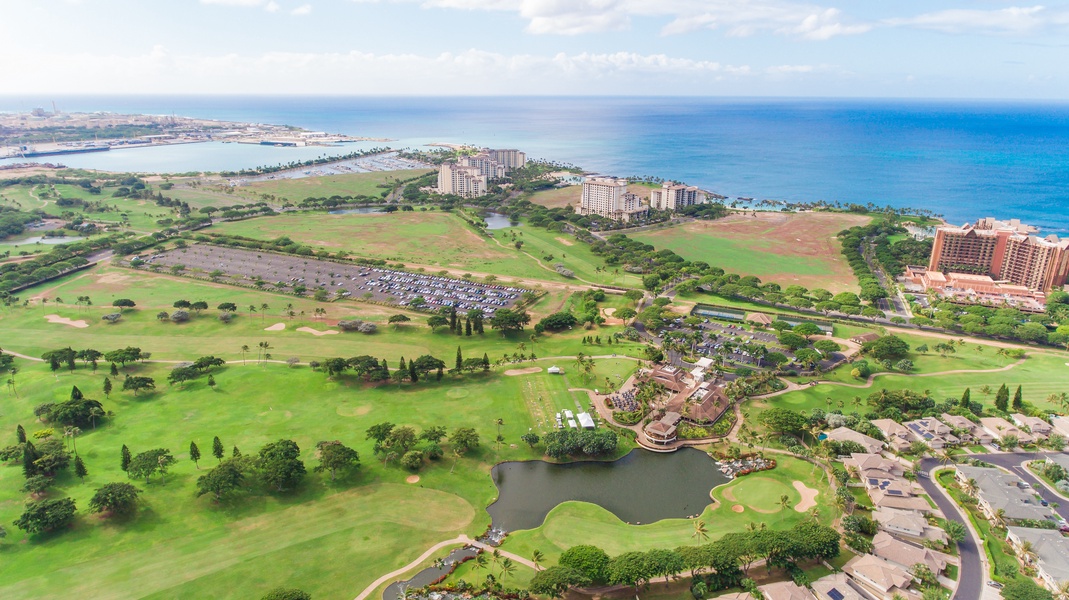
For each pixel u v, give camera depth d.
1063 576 139.12
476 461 197.75
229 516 168.88
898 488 172.00
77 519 166.00
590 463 199.25
